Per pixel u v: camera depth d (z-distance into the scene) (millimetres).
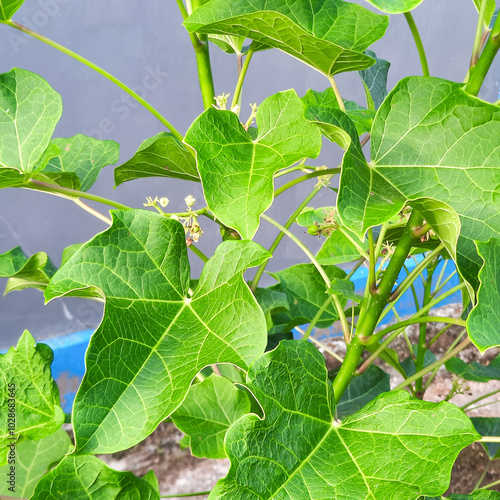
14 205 1124
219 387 456
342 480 285
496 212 320
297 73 1327
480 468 876
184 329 306
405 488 281
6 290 540
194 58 1215
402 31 1389
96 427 258
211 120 318
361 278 1327
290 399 303
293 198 1385
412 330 1204
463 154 329
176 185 1282
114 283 308
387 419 316
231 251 317
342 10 394
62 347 1084
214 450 442
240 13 372
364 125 490
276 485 275
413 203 285
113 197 1249
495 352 1148
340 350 1157
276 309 630
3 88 401
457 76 1543
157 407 267
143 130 1227
